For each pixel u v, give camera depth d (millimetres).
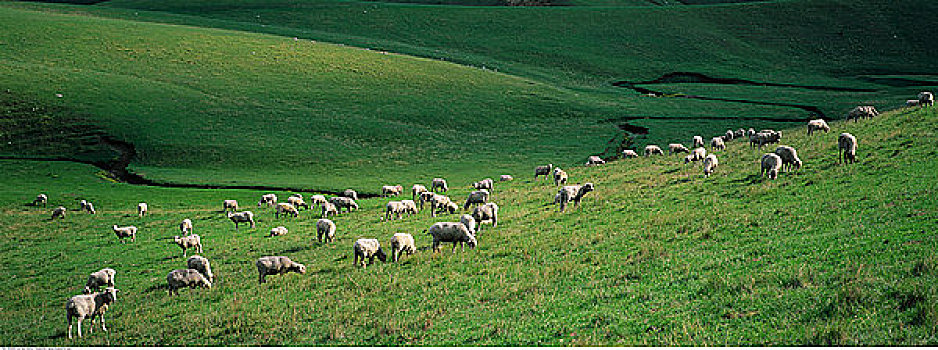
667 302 14719
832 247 16453
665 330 13094
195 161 69438
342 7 170250
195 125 79375
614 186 35781
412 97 99000
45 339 17781
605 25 163750
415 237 28078
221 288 22547
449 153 76875
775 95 110438
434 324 15508
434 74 112125
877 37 148875
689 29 161000
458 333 14641
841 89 117000
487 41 150625
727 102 105500
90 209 48062
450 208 35219
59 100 78688
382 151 77000
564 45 149375
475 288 18422
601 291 16344
